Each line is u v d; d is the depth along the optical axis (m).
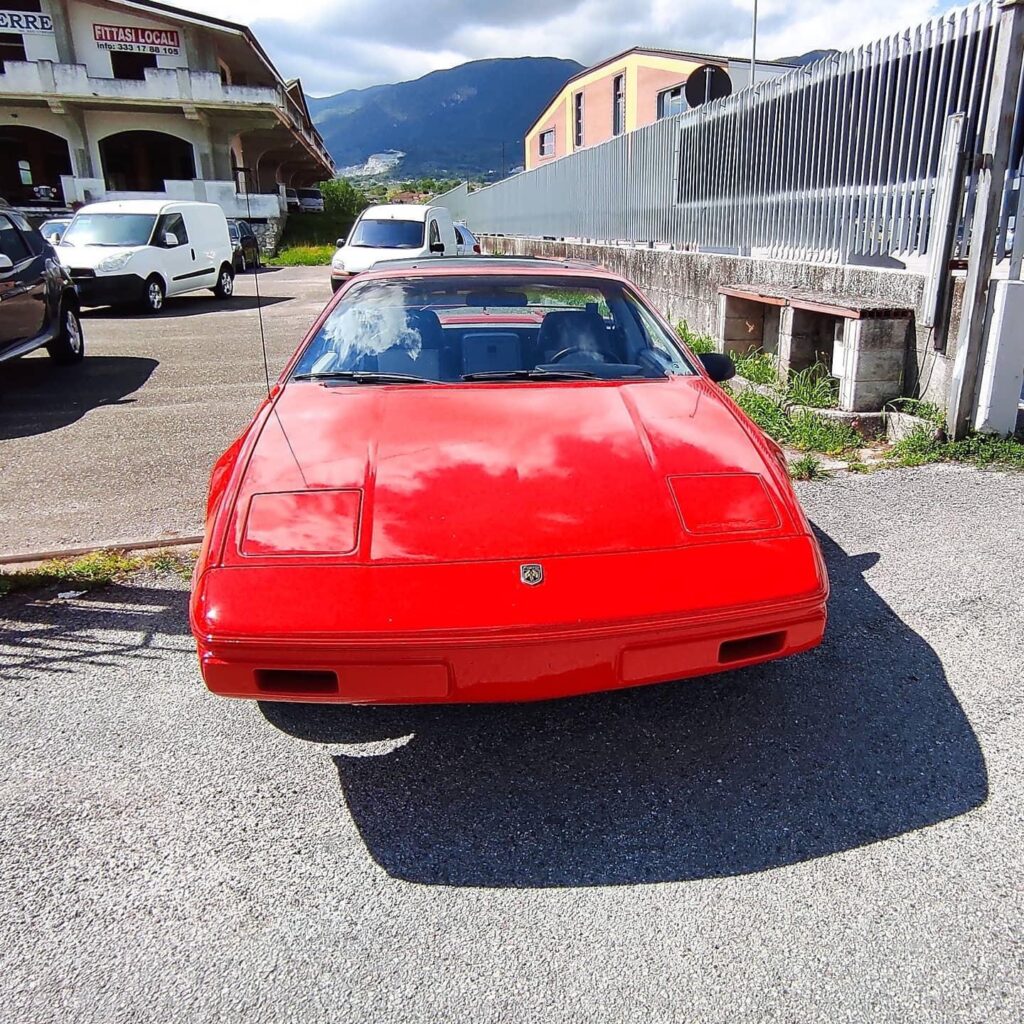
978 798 2.36
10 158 36.50
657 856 2.19
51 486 5.33
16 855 2.22
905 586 3.64
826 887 2.06
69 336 9.59
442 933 1.96
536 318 3.73
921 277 5.64
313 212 47.66
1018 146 5.05
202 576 2.29
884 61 6.20
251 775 2.54
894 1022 1.71
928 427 5.40
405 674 2.15
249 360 9.88
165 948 1.93
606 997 1.78
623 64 21.55
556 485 2.50
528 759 2.60
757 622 2.28
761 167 8.20
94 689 3.02
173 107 32.34
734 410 3.14
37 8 31.81
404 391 3.17
